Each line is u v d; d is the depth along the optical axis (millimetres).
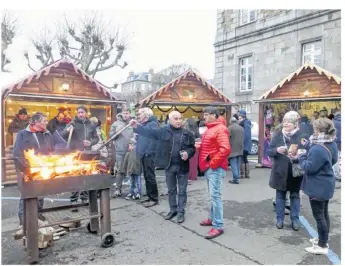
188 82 9320
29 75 7055
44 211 3619
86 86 8047
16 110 7914
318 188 3137
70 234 3869
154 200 5203
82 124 5035
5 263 3123
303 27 13938
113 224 4250
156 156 4445
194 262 3117
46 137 4059
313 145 3188
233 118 6867
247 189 6293
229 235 3828
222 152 3664
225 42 17938
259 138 9242
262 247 3463
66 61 7566
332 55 12867
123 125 5664
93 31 17578
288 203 4590
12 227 4156
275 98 8875
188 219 4453
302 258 3188
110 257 3238
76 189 3264
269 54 15484
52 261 3150
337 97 7504
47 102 8055
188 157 4270
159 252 3352
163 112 10961
